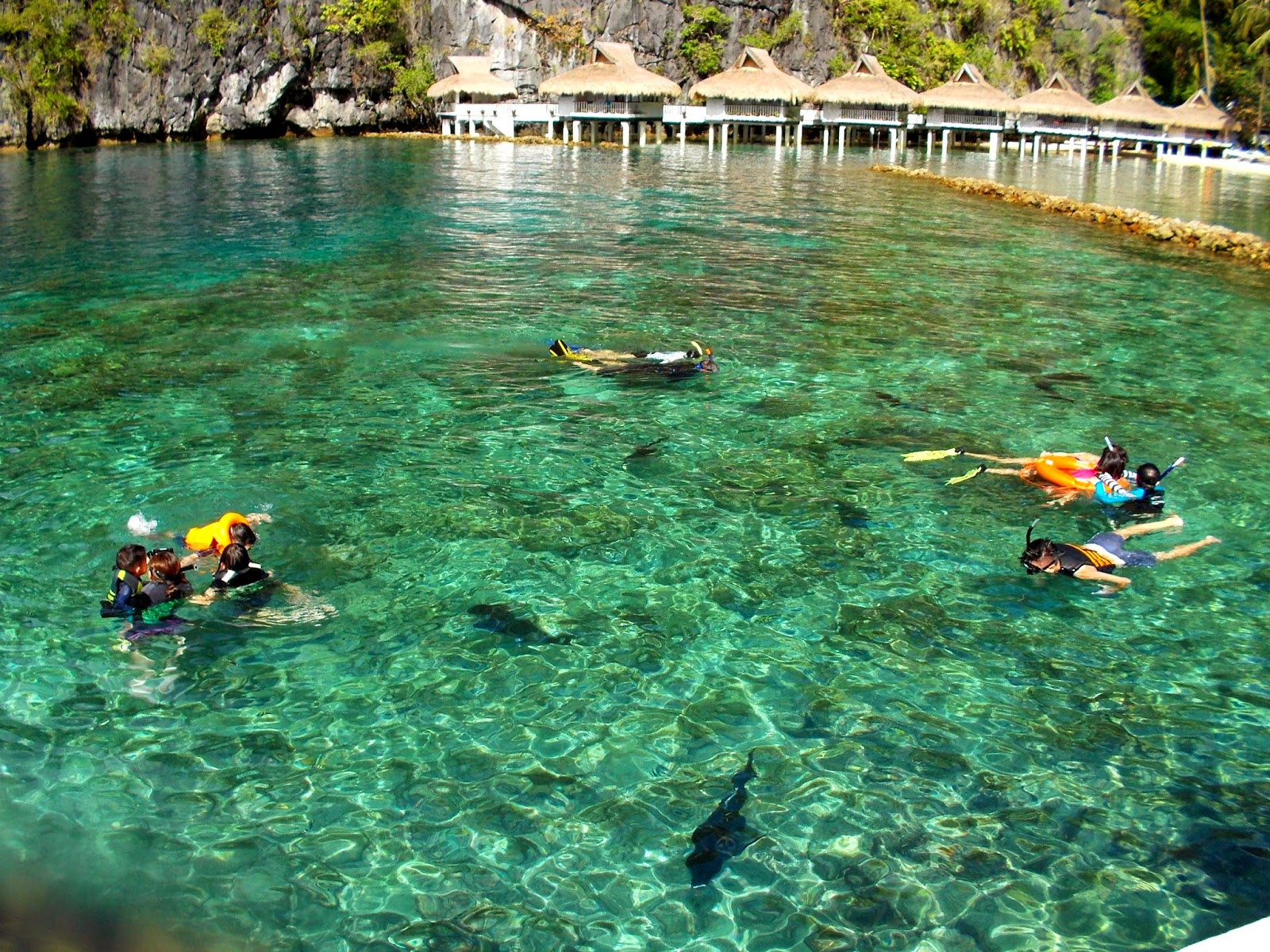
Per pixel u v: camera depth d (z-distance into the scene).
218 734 5.30
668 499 7.98
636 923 4.23
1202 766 5.21
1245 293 15.66
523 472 8.38
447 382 10.41
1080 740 5.39
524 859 4.55
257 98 44.69
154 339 11.71
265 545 7.10
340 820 4.75
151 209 22.14
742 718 5.52
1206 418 9.92
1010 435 9.38
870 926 4.23
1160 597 6.78
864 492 8.16
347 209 22.67
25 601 6.38
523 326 12.53
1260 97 53.91
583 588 6.73
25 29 37.69
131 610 6.20
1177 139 49.72
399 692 5.67
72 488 7.84
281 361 10.98
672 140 50.88
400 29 48.44
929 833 4.74
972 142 56.12
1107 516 7.85
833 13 54.19
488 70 48.84
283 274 15.41
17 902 4.21
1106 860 4.60
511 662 5.95
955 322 13.32
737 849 4.62
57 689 5.61
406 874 4.45
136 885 4.34
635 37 51.00
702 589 6.76
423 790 4.95
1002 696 5.75
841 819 4.81
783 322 13.06
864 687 5.80
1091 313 14.09
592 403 9.93
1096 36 62.56
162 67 41.16
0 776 4.94
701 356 11.00
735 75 45.09
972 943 4.15
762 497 8.05
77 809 4.76
